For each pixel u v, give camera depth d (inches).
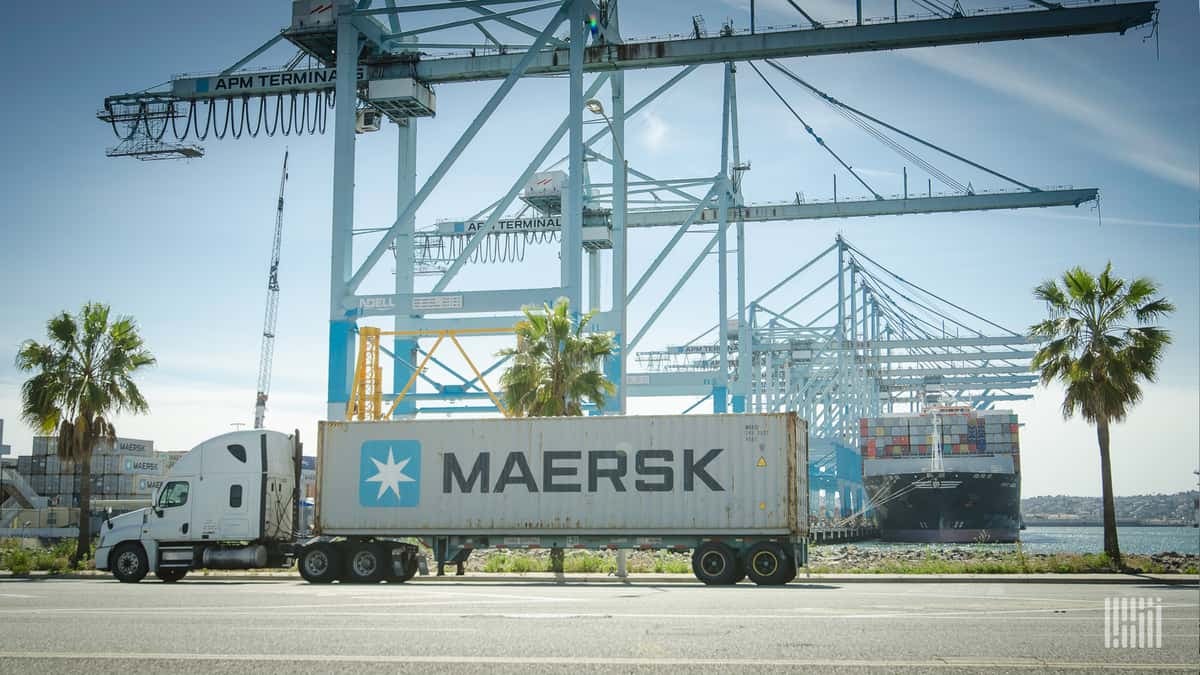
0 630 478.6
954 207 3373.5
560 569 1231.5
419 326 2464.3
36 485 4333.2
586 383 1551.4
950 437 4392.2
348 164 2220.7
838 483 4889.3
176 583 1102.4
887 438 4493.1
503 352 1582.2
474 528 1148.5
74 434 1565.0
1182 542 6688.0
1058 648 412.2
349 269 2207.2
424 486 1161.4
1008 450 4291.3
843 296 5201.8
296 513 1200.8
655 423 1128.8
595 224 3245.6
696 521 1103.6
